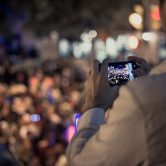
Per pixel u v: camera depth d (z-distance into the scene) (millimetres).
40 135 12602
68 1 32719
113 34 34844
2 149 2838
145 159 2307
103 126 2400
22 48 40750
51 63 30109
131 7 20094
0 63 32562
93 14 32875
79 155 2430
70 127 11641
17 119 12586
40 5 33594
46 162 11969
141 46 19094
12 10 39688
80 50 41750
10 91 16672
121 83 2879
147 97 2314
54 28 34625
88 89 2760
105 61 2787
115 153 2322
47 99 17125
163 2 2500
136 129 2309
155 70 2488
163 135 2297
